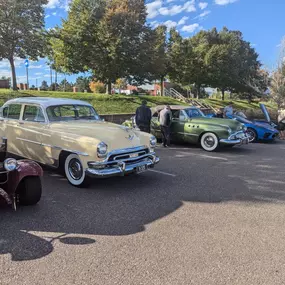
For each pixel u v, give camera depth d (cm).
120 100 2558
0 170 451
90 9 2797
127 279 295
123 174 565
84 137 564
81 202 505
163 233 397
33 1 2298
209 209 487
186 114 1123
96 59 2791
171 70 4078
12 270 307
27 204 480
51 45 2866
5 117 757
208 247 362
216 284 290
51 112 668
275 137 1415
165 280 295
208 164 833
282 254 349
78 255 338
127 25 2705
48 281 290
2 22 2158
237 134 1044
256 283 293
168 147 1116
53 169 712
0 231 392
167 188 595
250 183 646
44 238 376
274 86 2142
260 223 436
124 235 389
